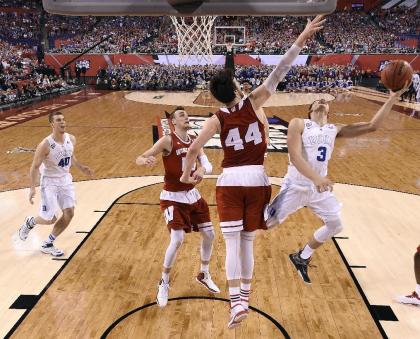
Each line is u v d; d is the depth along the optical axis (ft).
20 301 13.73
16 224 20.12
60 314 13.01
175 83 90.74
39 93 75.31
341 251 17.62
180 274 15.57
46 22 115.65
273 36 109.81
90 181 26.99
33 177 16.19
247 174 10.16
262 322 12.69
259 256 17.13
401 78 11.08
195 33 74.69
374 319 12.94
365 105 65.21
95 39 109.91
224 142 10.21
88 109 60.23
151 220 20.84
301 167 10.76
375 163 31.86
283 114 54.29
